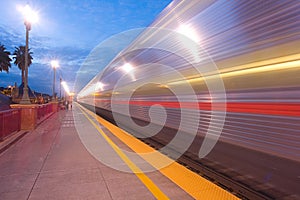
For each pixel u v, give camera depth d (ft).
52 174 13.41
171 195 10.52
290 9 9.53
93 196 10.46
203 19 15.11
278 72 9.91
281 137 9.70
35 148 20.53
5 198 10.24
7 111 24.49
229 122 12.87
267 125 10.36
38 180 12.44
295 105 9.11
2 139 22.36
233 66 12.50
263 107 10.57
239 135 12.05
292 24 9.41
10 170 14.20
